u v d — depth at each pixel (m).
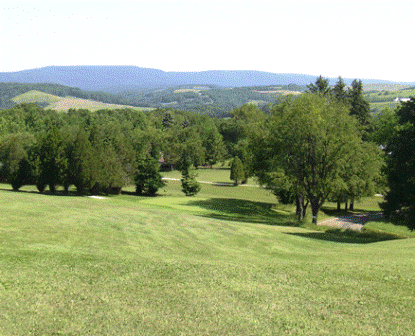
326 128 38.50
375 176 44.06
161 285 10.91
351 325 8.74
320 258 16.36
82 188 57.88
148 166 74.31
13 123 115.81
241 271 12.63
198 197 66.94
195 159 112.94
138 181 73.81
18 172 58.69
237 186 90.25
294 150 39.25
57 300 9.45
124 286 10.70
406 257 16.38
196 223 25.20
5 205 25.97
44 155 57.50
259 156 46.00
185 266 12.96
